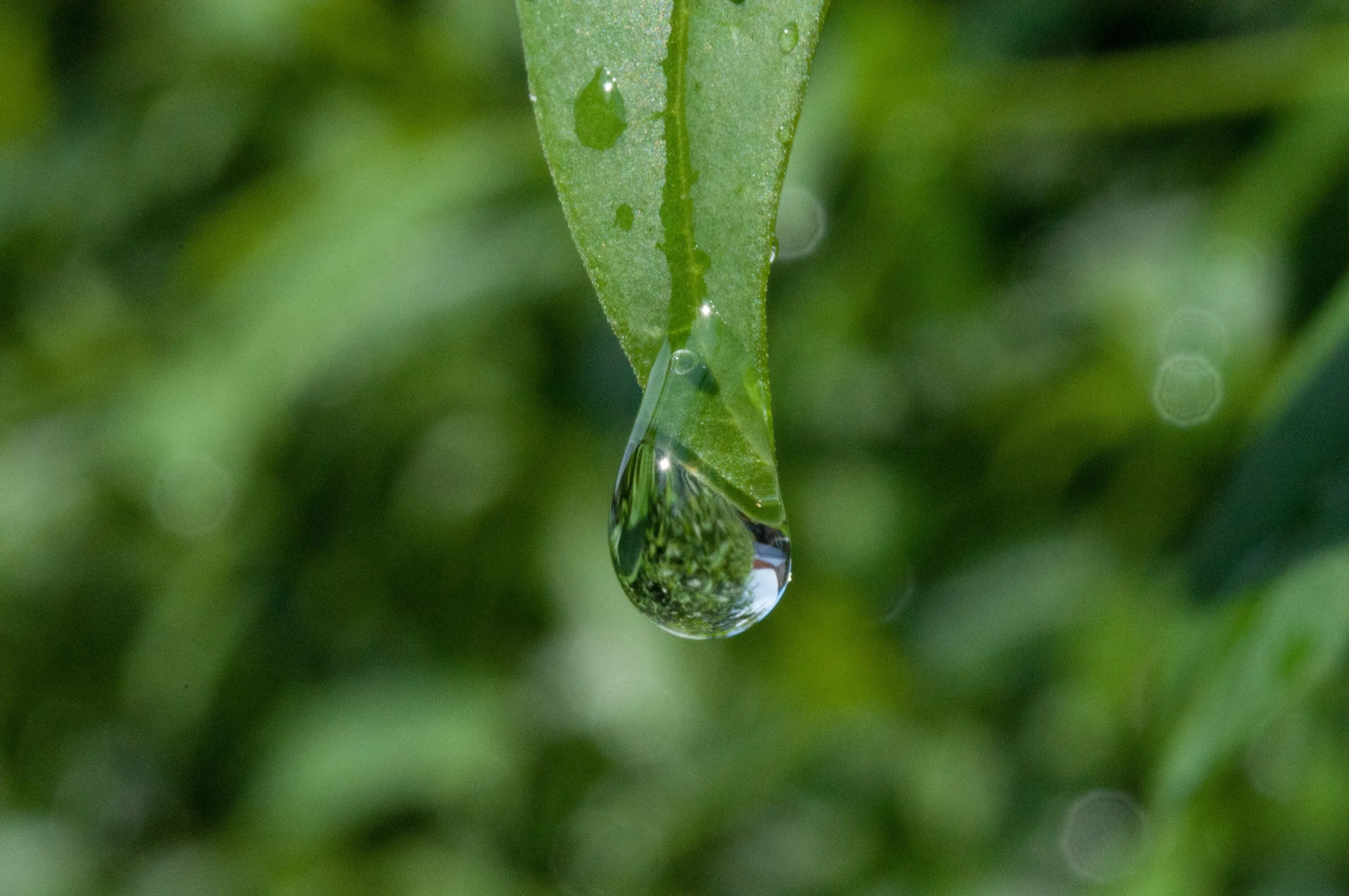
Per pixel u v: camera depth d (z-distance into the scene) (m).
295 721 0.31
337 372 0.30
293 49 0.30
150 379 0.30
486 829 0.32
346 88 0.30
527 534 0.30
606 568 0.29
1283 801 0.25
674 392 0.13
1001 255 0.29
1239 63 0.25
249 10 0.30
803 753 0.28
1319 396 0.15
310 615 0.32
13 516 0.33
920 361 0.29
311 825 0.30
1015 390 0.28
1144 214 0.28
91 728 0.35
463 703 0.30
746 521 0.14
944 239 0.28
